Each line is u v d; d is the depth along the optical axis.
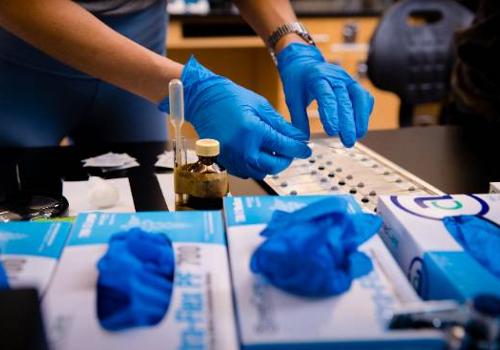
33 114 1.10
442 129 1.11
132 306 0.39
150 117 1.19
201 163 0.66
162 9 1.15
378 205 0.58
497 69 1.18
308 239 0.42
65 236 0.50
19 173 0.84
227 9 2.54
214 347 0.37
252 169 0.73
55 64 1.05
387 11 1.69
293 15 1.02
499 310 0.34
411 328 0.37
